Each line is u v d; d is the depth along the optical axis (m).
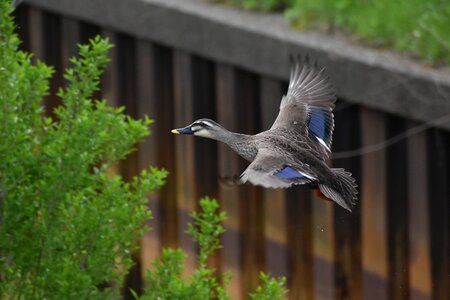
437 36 17.41
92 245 11.66
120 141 12.11
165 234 20.03
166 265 11.95
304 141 10.31
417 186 16.55
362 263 17.16
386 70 16.69
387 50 17.72
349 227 17.16
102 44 12.03
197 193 19.31
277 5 19.78
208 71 19.47
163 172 12.09
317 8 19.05
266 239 18.22
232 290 18.72
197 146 19.16
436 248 16.34
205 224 11.98
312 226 17.53
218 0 20.05
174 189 19.92
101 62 12.04
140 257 20.16
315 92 10.91
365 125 17.17
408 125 16.62
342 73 17.34
